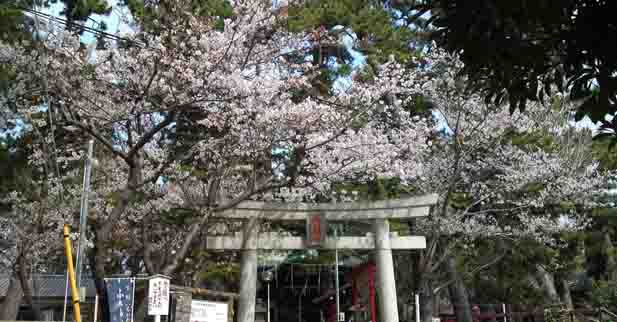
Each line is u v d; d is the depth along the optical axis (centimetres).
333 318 2262
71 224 1442
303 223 1867
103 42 1377
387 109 1712
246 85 1191
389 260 1447
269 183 1426
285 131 1279
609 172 1858
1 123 1342
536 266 2203
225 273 1955
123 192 1138
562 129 1923
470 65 554
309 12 1892
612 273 2459
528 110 1772
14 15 1240
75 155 1417
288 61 1581
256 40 1359
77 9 1406
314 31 1570
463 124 1794
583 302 2497
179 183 1439
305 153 1358
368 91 1391
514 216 1941
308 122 1266
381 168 1473
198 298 1243
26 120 1309
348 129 1378
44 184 1401
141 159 1367
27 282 1389
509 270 2219
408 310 2278
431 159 1808
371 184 1858
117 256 1869
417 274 1684
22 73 1216
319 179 1442
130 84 1239
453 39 537
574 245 2238
